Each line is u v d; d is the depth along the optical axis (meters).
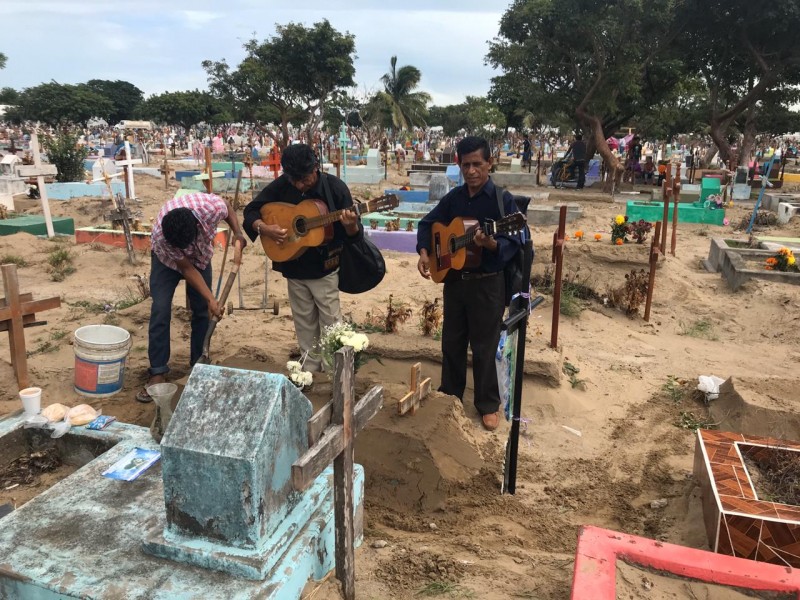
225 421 2.40
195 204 4.97
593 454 4.53
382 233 11.64
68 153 19.77
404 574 2.96
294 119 42.88
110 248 11.32
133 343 6.28
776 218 15.22
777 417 4.69
